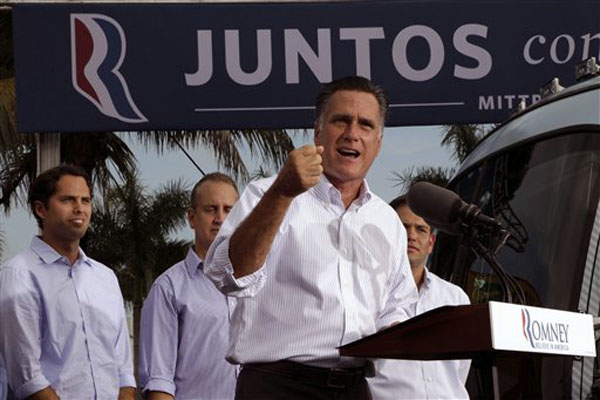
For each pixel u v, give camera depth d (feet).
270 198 18.34
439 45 41.16
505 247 28.17
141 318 31.63
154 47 40.19
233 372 31.14
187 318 31.09
